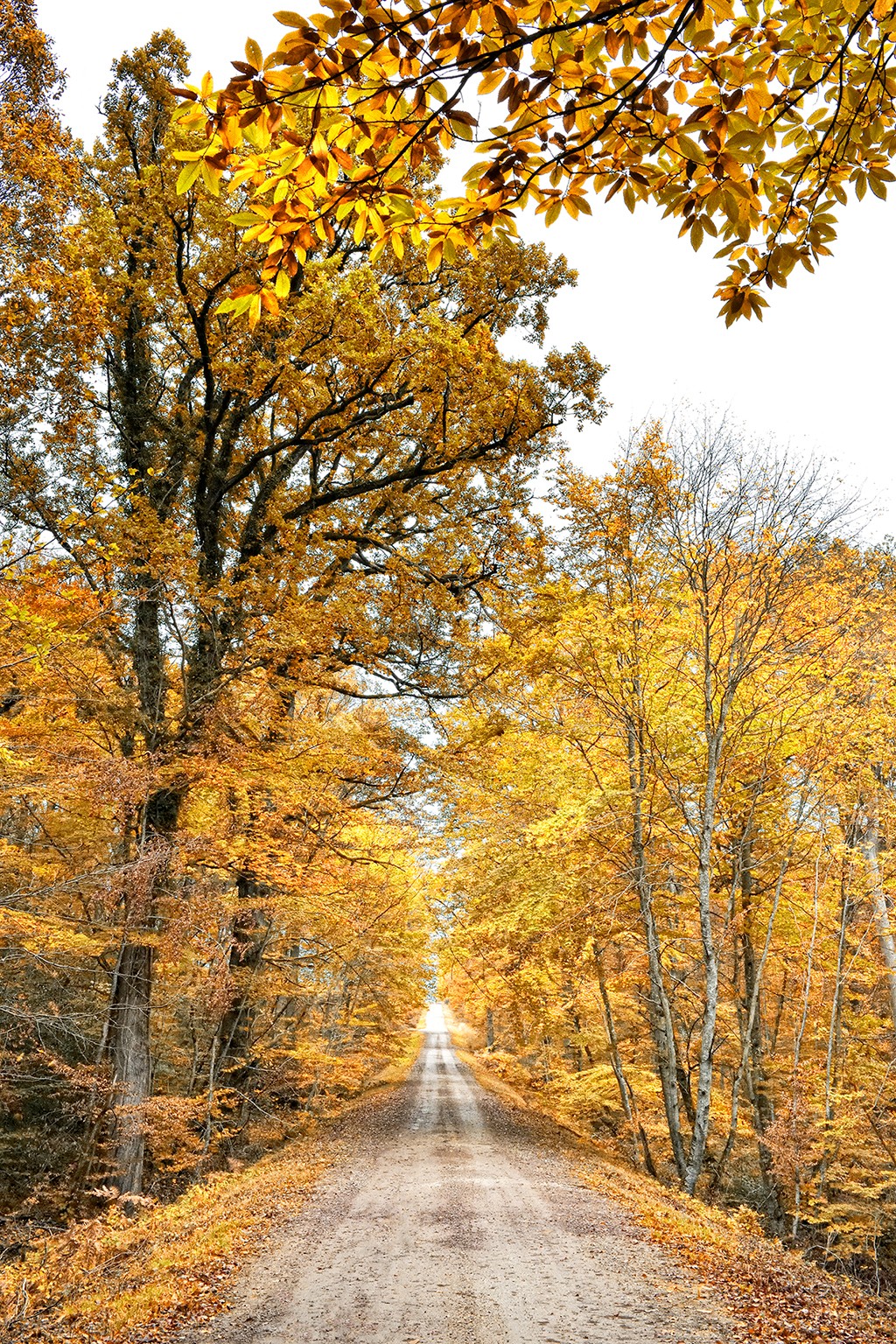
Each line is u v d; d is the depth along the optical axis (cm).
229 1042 1511
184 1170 1382
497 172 247
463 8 203
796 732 1225
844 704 1280
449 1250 791
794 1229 1199
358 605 1302
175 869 1059
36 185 751
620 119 237
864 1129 1248
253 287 251
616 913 1398
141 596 987
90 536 859
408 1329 576
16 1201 1138
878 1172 1181
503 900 1590
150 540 966
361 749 1352
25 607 719
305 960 1516
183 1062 1731
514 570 1325
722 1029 1582
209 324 1221
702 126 238
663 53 218
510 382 1164
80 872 1266
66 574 789
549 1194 1074
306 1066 1912
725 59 233
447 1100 2327
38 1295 604
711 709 1196
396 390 1246
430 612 1360
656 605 1284
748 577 1195
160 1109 1087
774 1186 1295
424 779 1385
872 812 1345
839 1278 965
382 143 227
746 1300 643
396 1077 2989
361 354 1086
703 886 1127
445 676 1427
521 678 1384
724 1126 1559
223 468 1337
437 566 1388
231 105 211
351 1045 2328
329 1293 657
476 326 1205
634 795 1280
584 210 261
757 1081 1401
